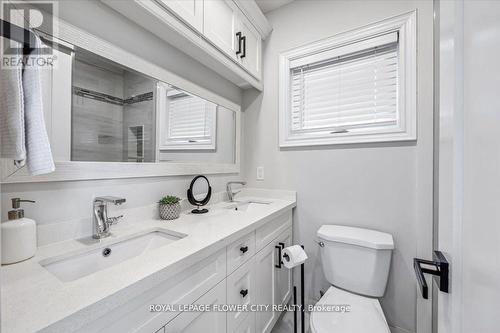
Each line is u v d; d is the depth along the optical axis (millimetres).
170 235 1009
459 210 442
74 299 499
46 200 812
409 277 1396
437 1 1204
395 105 1498
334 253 1405
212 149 1673
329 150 1681
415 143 1397
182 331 737
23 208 756
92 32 938
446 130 506
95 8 948
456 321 441
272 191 1897
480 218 369
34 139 643
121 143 1063
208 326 855
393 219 1456
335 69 1708
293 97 1873
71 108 881
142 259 696
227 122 1843
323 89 1753
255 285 1215
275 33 1912
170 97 1323
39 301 491
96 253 834
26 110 634
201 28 1220
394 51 1506
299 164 1802
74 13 879
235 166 1926
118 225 1046
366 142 1529
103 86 990
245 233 1063
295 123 1863
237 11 1540
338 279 1391
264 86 1968
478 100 380
